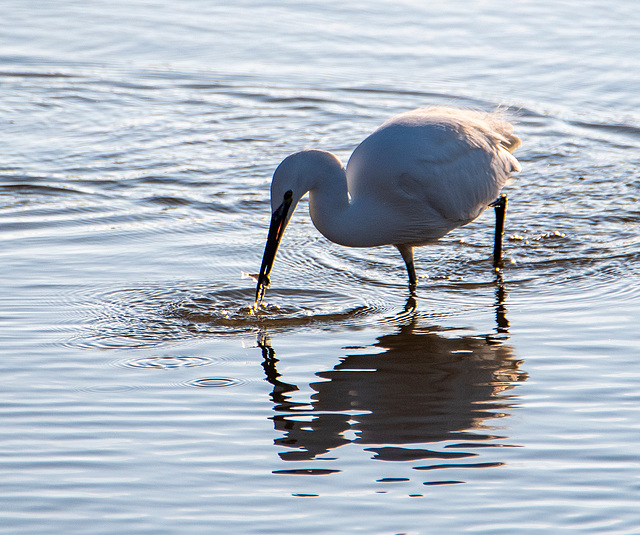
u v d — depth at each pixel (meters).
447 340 9.64
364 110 17.77
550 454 7.22
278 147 15.99
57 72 19.72
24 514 6.41
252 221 13.22
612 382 8.48
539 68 19.59
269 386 8.56
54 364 8.95
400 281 11.47
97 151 15.73
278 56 20.53
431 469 7.03
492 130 12.20
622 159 15.44
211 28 22.14
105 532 6.21
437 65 19.88
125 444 7.39
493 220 13.55
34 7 23.41
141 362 9.05
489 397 8.28
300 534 6.18
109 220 13.12
